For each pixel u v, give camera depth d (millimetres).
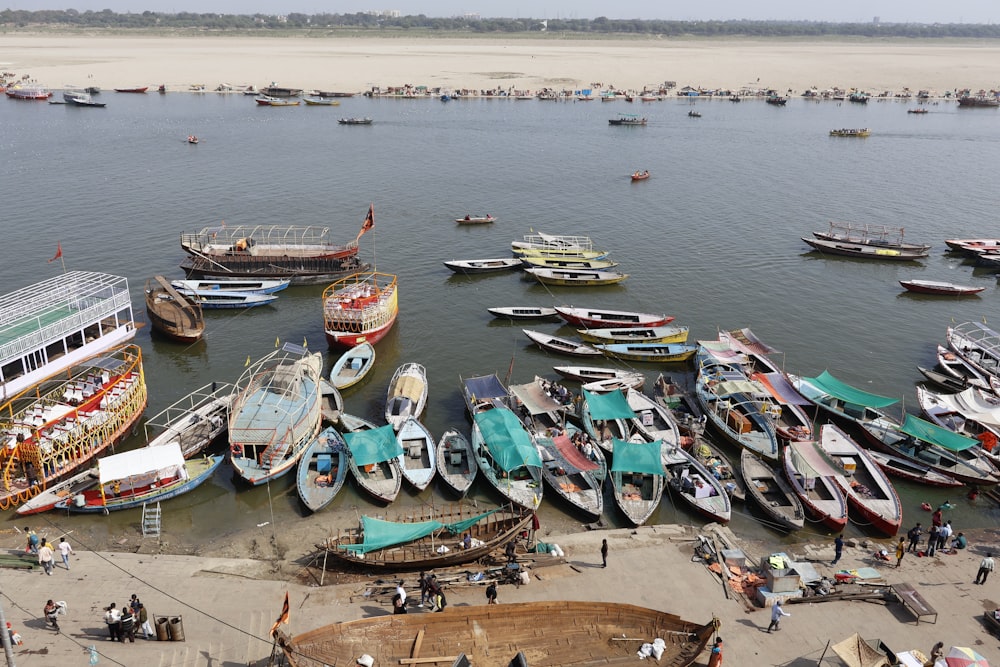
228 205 137250
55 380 69500
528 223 132500
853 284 108000
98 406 63188
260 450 62000
